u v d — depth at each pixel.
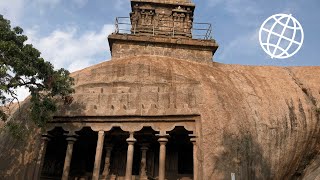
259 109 20.72
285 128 20.44
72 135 19.59
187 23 30.95
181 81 20.75
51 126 19.77
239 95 21.00
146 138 21.27
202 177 17.16
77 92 20.61
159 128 19.28
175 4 31.38
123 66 21.84
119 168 22.22
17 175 18.22
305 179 20.45
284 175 19.98
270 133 19.86
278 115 20.80
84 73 21.81
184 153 23.08
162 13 31.19
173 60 23.69
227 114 18.98
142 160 20.95
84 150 24.25
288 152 20.00
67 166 18.92
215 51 27.25
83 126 19.70
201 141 18.20
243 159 17.73
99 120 19.70
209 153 17.56
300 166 20.86
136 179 20.95
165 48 26.44
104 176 20.36
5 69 13.76
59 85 16.98
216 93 20.00
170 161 22.38
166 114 19.16
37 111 16.67
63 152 23.86
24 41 15.79
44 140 19.55
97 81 21.08
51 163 23.36
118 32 26.41
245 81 23.05
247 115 19.83
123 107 19.64
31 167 18.58
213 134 18.12
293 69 26.03
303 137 20.83
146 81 20.81
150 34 29.67
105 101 20.09
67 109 19.91
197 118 19.00
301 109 21.66
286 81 24.03
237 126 18.62
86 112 19.62
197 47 26.69
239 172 17.23
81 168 23.61
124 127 19.50
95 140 23.25
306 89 23.53
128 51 26.08
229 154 17.61
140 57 23.47
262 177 17.95
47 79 16.83
